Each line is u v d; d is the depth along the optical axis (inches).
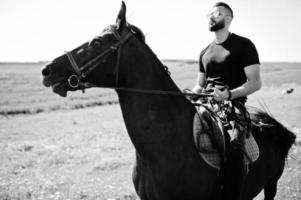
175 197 130.4
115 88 125.3
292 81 1991.9
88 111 1014.4
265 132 175.6
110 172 351.9
